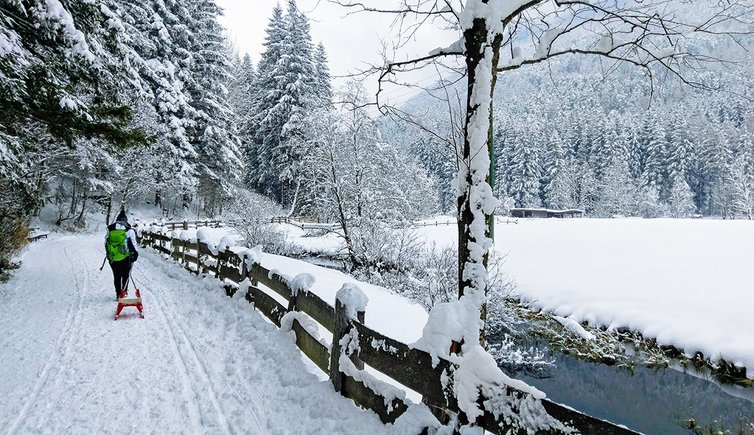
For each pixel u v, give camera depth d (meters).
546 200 75.12
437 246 19.64
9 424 3.28
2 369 4.38
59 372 4.32
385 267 16.17
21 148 8.20
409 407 2.76
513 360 9.88
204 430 3.23
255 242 21.78
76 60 8.73
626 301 12.69
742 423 7.14
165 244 15.38
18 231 11.93
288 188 39.84
